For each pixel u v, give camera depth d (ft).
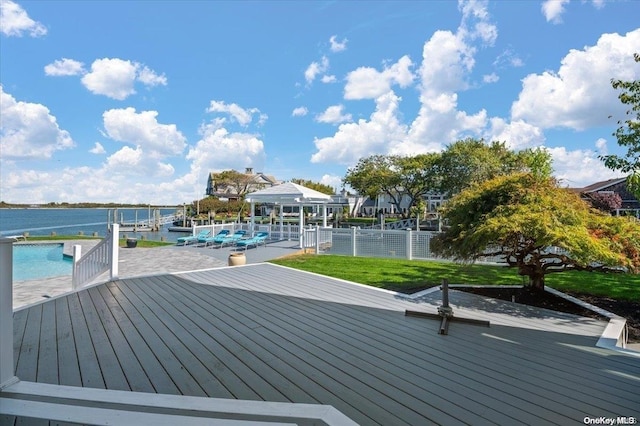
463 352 10.85
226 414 5.94
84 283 22.66
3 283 7.20
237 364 9.71
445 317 13.89
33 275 34.63
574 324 13.98
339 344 11.47
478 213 18.12
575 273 25.32
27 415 5.44
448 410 7.38
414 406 7.54
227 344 11.30
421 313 14.79
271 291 19.60
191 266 33.06
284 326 13.37
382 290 19.97
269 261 34.22
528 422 6.95
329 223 106.11
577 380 8.93
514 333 12.83
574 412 7.36
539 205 16.11
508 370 9.52
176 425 4.91
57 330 12.40
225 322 13.76
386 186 107.04
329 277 23.82
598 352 10.96
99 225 118.52
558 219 15.40
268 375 9.02
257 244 48.29
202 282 21.84
